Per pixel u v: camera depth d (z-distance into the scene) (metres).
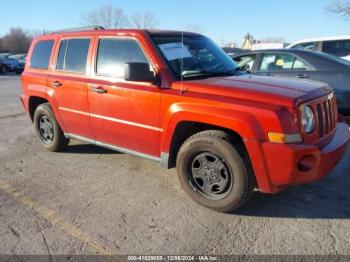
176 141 4.01
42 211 3.88
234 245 3.22
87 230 3.49
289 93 3.49
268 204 3.95
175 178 4.71
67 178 4.77
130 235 3.40
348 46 9.96
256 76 4.39
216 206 3.74
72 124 5.24
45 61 5.68
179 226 3.54
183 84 3.88
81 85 4.87
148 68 4.01
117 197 4.18
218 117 3.49
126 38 4.44
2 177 4.84
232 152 3.50
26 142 6.54
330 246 3.17
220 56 4.80
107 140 4.83
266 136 3.31
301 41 10.77
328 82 6.52
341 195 4.15
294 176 3.34
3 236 3.41
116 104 4.44
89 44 4.90
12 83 19.12
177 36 4.55
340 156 3.69
